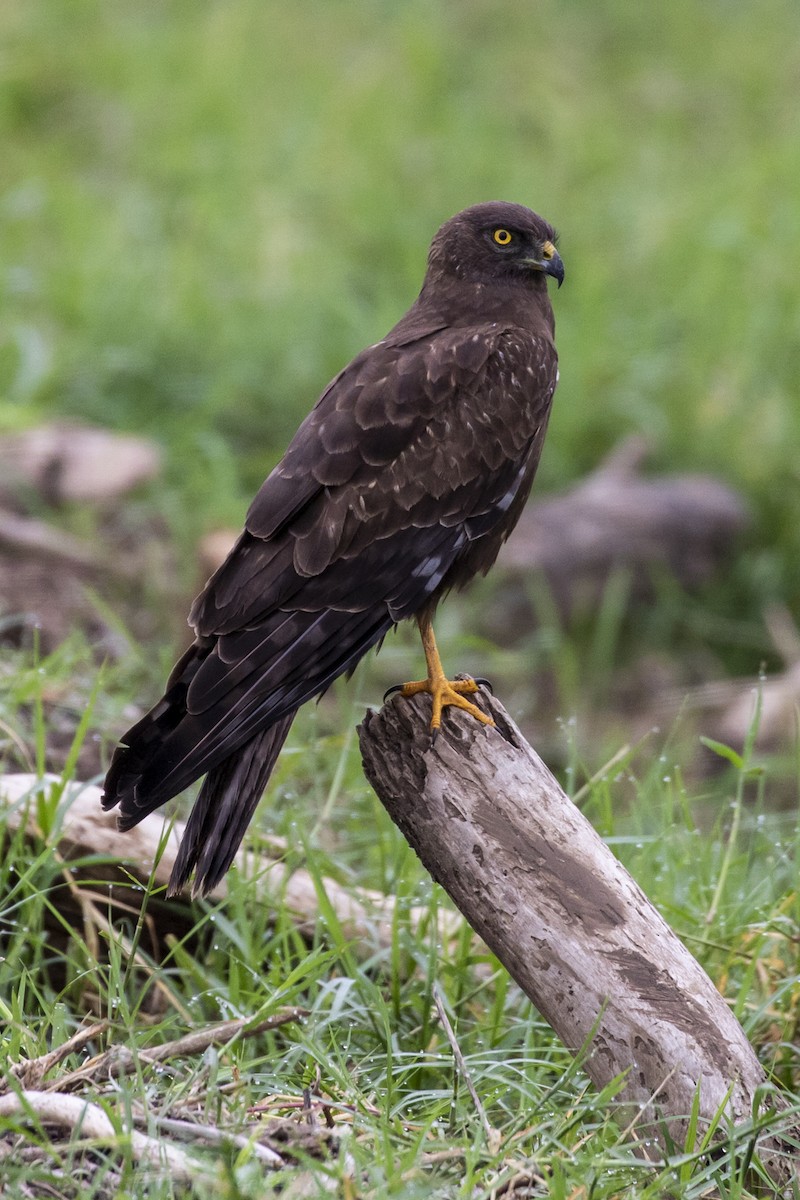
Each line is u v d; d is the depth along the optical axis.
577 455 17.03
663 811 9.26
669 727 14.15
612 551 15.41
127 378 17.19
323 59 26.03
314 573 7.52
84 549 13.73
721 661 15.39
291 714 7.30
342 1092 6.69
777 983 7.96
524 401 8.20
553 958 6.57
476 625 14.85
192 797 9.75
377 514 7.71
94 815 8.50
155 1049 6.71
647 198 21.89
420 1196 5.52
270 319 17.94
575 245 20.67
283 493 7.60
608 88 26.48
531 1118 6.60
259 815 9.44
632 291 19.52
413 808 6.95
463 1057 7.01
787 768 12.66
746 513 16.14
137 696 11.42
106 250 19.12
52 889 8.12
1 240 19.62
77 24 26.27
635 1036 6.48
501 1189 5.91
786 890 8.99
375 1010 7.62
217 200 20.81
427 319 8.77
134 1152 5.73
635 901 6.65
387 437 7.80
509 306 8.73
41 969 7.93
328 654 7.52
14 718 9.56
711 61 27.34
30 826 8.41
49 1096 6.00
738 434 17.09
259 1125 6.01
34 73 24.36
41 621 12.56
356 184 21.55
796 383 17.94
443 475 7.89
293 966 8.20
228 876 8.41
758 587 15.76
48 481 14.71
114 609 13.30
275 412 17.06
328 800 9.48
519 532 15.40
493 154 22.92
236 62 24.98
